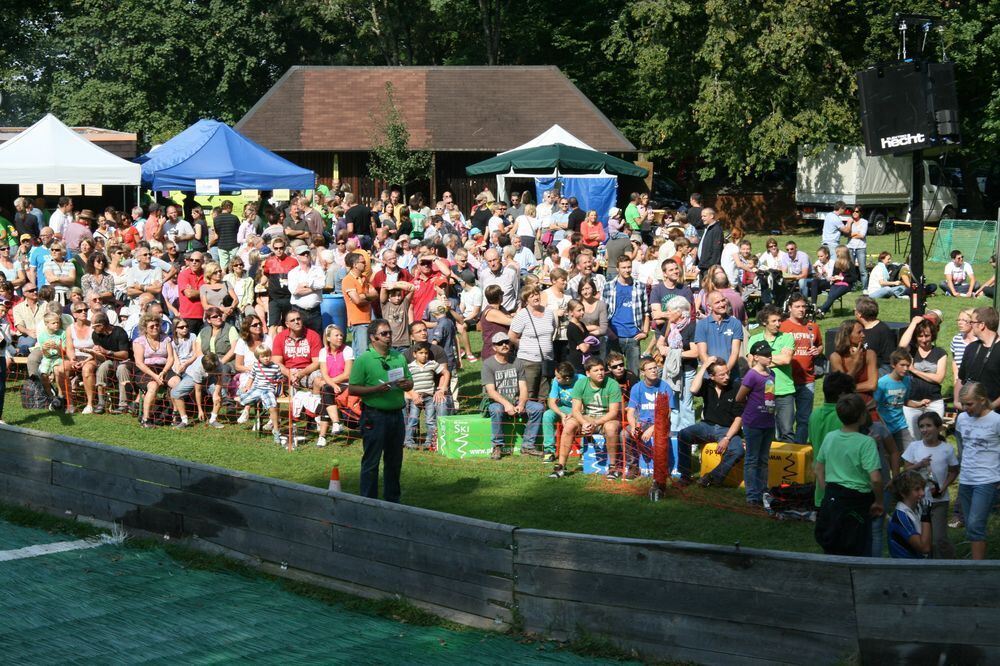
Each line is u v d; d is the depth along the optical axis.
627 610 7.39
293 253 15.81
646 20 38.16
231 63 49.28
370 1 49.03
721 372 11.16
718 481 11.24
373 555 8.53
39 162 22.59
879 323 11.06
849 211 35.12
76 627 8.00
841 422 8.23
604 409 11.76
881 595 6.66
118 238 20.61
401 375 10.08
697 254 19.05
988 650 6.48
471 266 19.09
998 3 33.09
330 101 38.25
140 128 49.38
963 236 27.34
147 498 9.98
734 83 35.38
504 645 7.57
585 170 32.72
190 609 8.35
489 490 11.30
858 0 36.50
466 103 38.00
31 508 10.91
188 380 13.97
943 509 8.83
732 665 7.05
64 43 49.78
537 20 47.31
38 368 14.84
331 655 7.46
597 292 13.34
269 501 9.15
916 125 12.20
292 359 13.40
